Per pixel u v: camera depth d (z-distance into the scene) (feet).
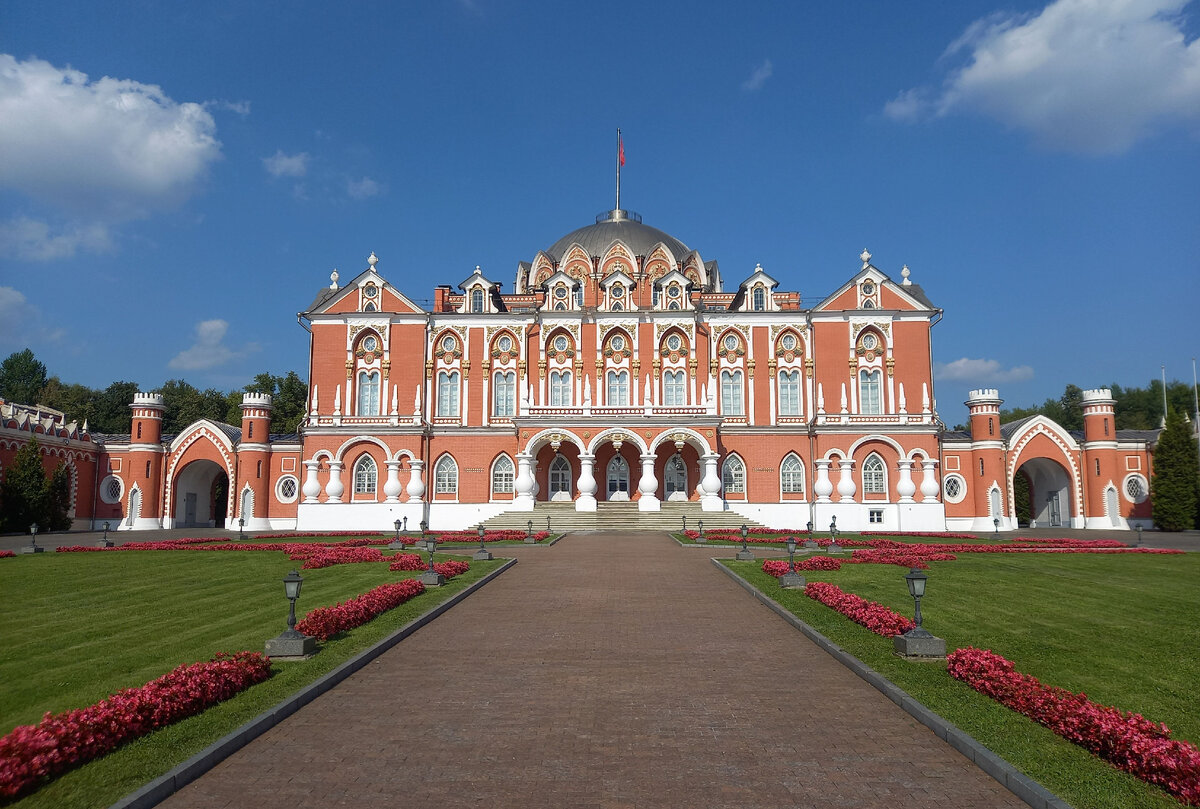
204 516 252.01
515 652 54.75
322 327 217.36
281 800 30.17
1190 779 29.09
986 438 218.79
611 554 119.03
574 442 201.26
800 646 56.70
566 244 254.68
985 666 43.98
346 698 43.57
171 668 48.21
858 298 214.90
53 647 54.29
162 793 30.12
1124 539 173.37
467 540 137.90
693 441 198.49
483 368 215.31
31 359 384.68
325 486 210.79
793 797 30.58
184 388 384.27
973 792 31.09
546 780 32.19
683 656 53.67
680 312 214.28
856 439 206.59
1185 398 420.77
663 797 30.55
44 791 29.45
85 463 230.68
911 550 119.75
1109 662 50.08
